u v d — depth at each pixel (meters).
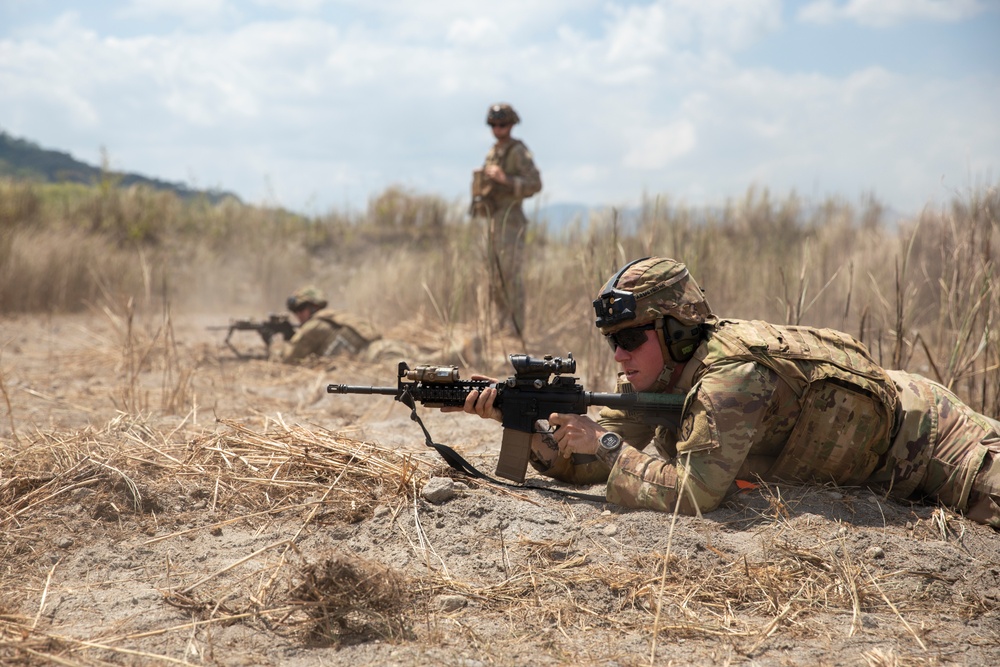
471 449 4.20
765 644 2.26
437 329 8.69
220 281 14.52
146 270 8.34
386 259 15.10
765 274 8.78
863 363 2.99
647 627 2.34
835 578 2.60
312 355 7.66
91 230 15.88
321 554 2.58
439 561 2.72
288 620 2.35
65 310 11.91
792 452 3.05
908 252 4.66
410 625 2.33
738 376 2.85
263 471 3.42
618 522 2.91
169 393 6.03
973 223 5.17
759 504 3.01
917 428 3.07
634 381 3.06
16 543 2.82
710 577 2.59
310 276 16.03
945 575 2.62
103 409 5.45
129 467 3.37
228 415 5.26
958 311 4.91
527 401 3.16
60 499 3.12
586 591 2.52
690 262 6.35
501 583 2.57
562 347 7.68
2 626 2.26
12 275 11.70
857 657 2.18
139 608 2.40
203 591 2.52
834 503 3.00
